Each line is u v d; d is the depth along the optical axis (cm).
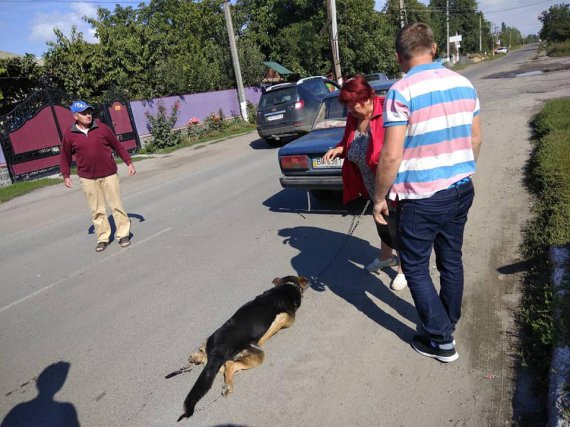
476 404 245
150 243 598
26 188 1201
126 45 1834
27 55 1695
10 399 309
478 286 362
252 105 2266
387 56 3072
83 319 411
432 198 246
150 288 454
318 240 517
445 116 237
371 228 532
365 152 338
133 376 314
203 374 269
